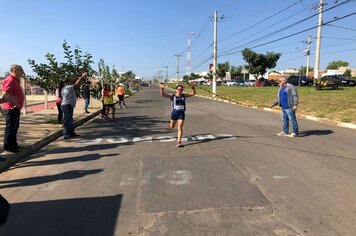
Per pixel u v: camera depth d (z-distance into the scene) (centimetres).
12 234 477
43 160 897
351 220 495
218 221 496
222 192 615
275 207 544
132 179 704
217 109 2402
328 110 1981
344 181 672
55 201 594
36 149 1043
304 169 759
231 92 4491
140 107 2733
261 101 2961
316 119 1769
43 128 1367
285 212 524
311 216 509
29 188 668
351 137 1178
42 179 725
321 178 692
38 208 564
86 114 2016
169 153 940
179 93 1029
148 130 1397
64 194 628
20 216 534
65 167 816
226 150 964
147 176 723
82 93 2084
